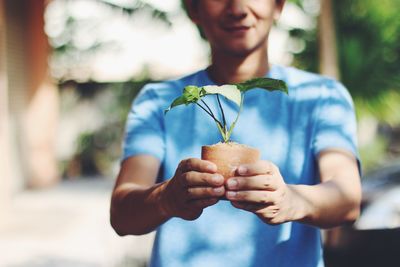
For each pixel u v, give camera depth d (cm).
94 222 973
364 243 438
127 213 187
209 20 209
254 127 206
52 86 1440
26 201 1201
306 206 169
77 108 1780
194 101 170
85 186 1477
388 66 917
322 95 209
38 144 1403
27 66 1388
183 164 158
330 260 463
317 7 886
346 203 184
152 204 174
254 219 198
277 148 205
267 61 217
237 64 213
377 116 929
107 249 762
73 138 1762
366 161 1080
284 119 207
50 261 728
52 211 1084
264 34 209
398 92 920
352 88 916
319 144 203
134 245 666
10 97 1269
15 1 1301
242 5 204
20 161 1333
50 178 1437
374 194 592
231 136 207
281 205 158
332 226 183
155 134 212
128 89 1662
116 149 1795
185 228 201
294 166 204
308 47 910
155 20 824
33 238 855
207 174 153
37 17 1388
